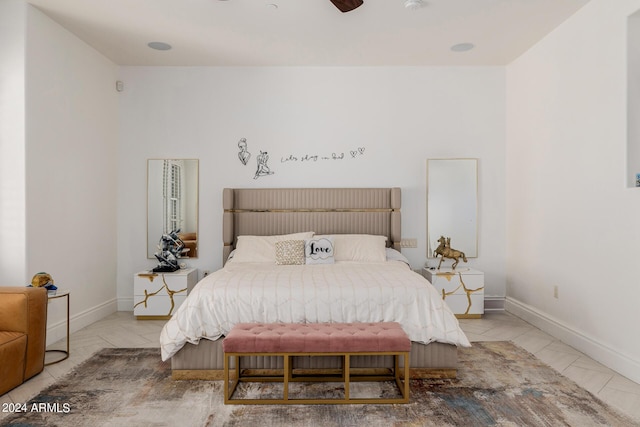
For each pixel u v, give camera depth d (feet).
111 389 9.13
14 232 11.26
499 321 14.78
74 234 13.52
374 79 16.46
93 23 12.53
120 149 16.37
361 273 11.39
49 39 12.20
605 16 10.64
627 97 9.89
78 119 13.70
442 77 16.44
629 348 9.84
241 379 9.49
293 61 15.84
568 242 12.30
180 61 15.79
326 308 9.70
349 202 16.21
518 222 15.46
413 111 16.46
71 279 13.35
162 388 9.20
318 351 8.41
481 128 16.48
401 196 16.42
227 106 16.42
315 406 8.41
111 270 15.92
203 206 16.44
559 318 12.78
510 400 8.63
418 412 8.15
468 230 16.46
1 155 11.27
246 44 14.11
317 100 16.44
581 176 11.68
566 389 9.14
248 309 9.67
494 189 16.51
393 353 8.46
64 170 12.98
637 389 9.17
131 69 16.31
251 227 16.19
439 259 16.49
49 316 12.19
